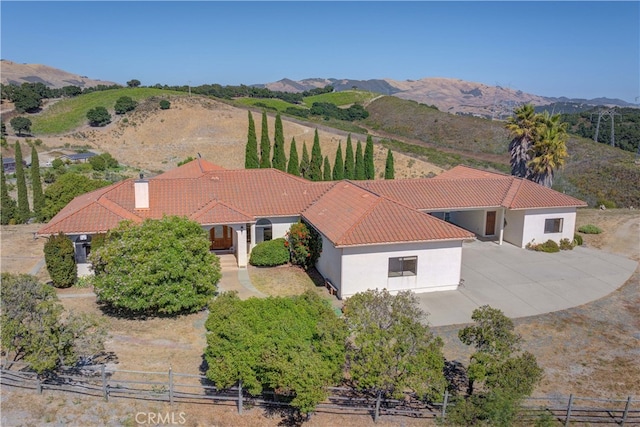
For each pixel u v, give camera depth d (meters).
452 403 13.40
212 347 13.04
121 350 16.84
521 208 29.55
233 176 29.95
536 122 38.44
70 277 22.70
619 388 15.47
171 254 19.42
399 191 30.23
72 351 14.15
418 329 13.07
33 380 14.30
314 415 13.29
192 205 26.81
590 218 38.81
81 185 35.09
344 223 23.52
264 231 27.89
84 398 13.59
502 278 25.56
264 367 12.29
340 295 22.39
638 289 24.20
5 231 33.16
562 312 21.38
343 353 13.09
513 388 12.78
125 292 18.91
